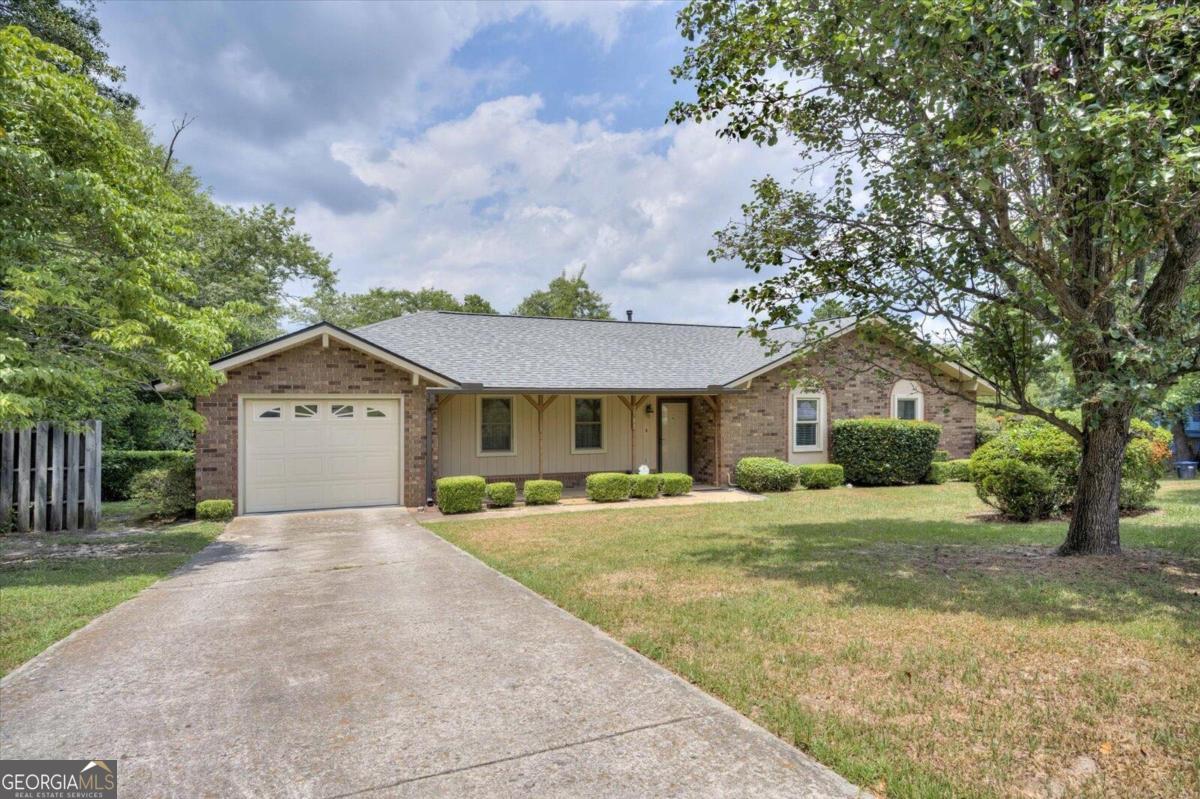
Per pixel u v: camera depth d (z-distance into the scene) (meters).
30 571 7.34
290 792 2.80
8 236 7.00
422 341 16.00
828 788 2.79
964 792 2.74
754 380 16.53
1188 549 7.36
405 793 2.79
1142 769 2.91
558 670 4.20
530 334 17.84
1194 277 6.92
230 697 3.81
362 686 3.96
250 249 26.42
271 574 7.19
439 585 6.56
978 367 7.84
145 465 15.75
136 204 8.72
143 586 6.62
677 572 6.93
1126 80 4.89
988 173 5.39
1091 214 5.54
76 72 8.56
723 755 3.08
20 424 7.83
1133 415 7.23
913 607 5.46
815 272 7.56
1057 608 5.34
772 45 6.68
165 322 7.98
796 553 7.87
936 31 5.16
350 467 12.60
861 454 16.59
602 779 2.87
